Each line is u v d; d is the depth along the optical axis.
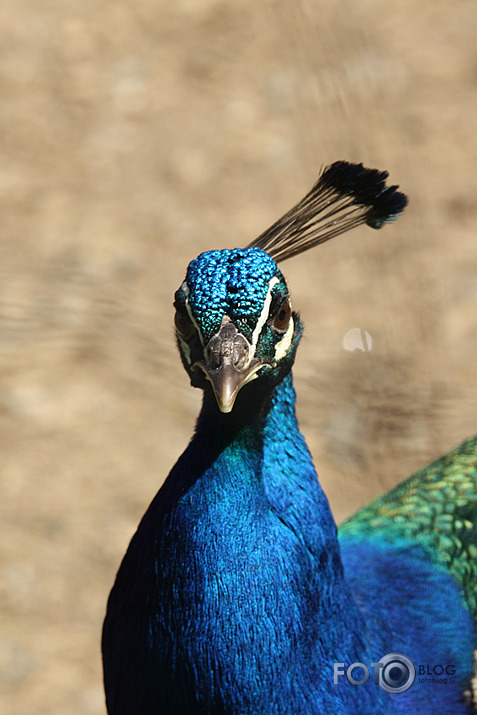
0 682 8.93
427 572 7.20
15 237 13.84
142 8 18.44
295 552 5.59
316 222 6.00
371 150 14.69
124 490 10.68
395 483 10.12
